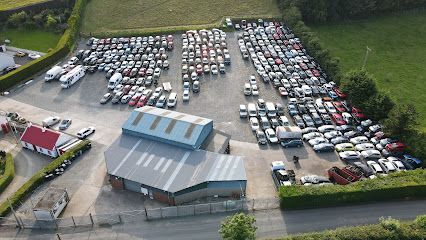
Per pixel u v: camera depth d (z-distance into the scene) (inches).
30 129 3804.1
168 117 3597.4
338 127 3959.2
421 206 2982.3
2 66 5142.7
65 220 2913.4
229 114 4266.7
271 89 4704.7
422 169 3265.3
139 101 4434.1
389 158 3511.3
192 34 5910.4
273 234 2795.3
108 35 5949.8
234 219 2506.2
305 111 4202.8
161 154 3324.3
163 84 4731.8
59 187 3272.6
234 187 3112.7
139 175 3129.9
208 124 3553.2
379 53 5487.2
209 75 4997.5
